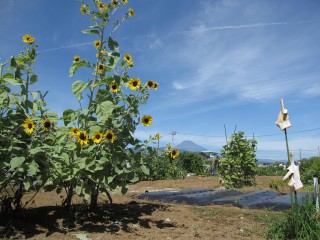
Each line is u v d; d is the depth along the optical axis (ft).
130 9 15.58
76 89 14.48
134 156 15.58
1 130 13.48
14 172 12.98
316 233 13.16
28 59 14.99
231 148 37.76
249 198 26.25
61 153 13.56
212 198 27.22
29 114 14.10
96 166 13.52
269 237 14.70
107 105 14.32
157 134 16.66
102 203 19.60
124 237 13.34
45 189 15.06
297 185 12.30
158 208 19.36
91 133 14.02
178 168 66.18
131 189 39.68
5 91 13.71
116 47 15.40
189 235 14.32
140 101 16.06
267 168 82.64
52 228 13.74
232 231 15.60
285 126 12.17
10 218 14.37
